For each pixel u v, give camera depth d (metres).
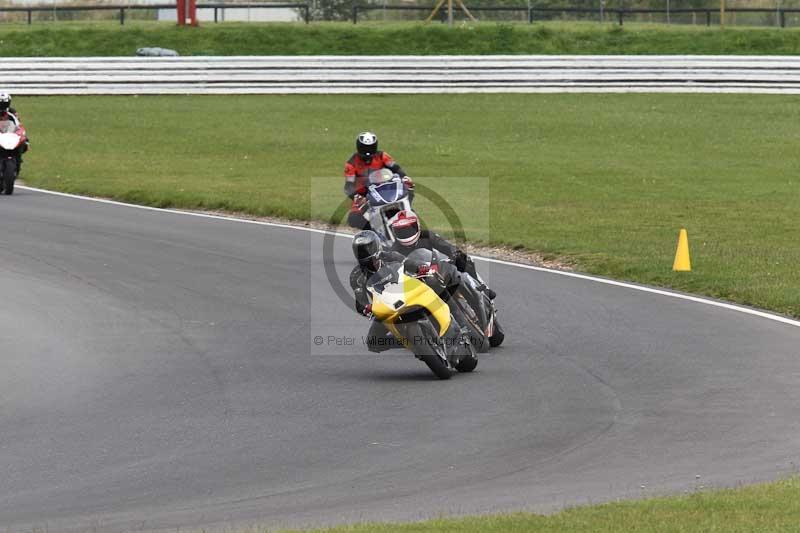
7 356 44.84
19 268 61.47
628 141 122.56
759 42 186.12
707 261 62.97
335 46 183.38
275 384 40.28
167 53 171.00
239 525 26.25
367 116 137.38
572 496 28.16
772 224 77.81
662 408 36.44
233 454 32.38
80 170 103.19
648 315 50.38
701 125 133.00
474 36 186.25
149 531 25.94
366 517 26.72
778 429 34.03
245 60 155.00
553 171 103.75
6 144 88.38
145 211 82.56
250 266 62.34
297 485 29.56
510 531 24.53
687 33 189.38
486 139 122.75
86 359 44.22
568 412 36.12
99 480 30.30
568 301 53.38
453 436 33.78
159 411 37.06
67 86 153.50
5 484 30.12
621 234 72.81
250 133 126.12
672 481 29.31
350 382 40.47
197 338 47.34
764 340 45.66
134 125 131.50
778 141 123.19
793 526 24.56
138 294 55.59
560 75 157.25
